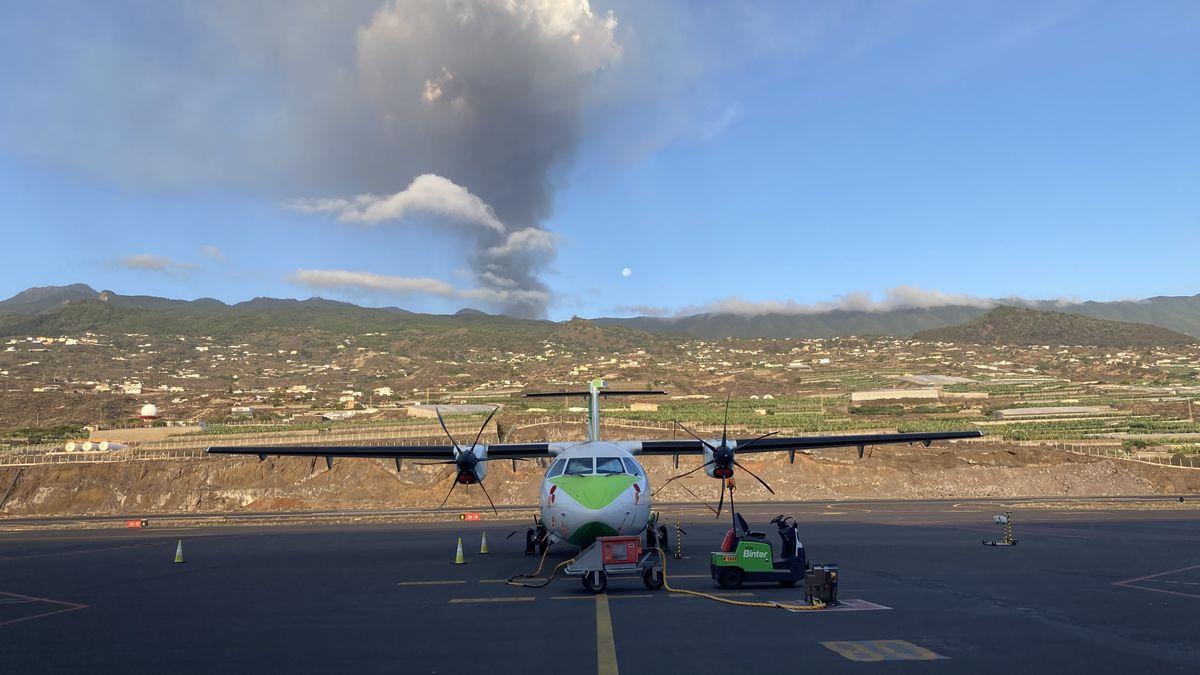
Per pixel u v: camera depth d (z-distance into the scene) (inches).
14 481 2444.6
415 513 1888.5
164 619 552.7
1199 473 2358.5
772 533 1186.6
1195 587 646.5
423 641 451.2
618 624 492.1
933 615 514.6
